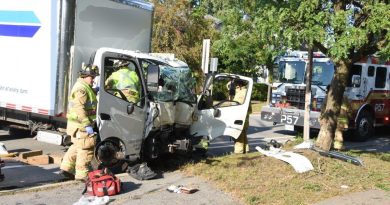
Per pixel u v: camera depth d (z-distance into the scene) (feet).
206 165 28.50
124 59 26.32
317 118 45.60
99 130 24.89
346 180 25.99
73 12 27.25
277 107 49.96
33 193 21.79
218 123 31.60
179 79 29.22
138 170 25.57
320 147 31.63
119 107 25.71
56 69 27.58
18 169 26.76
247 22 28.43
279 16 23.34
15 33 29.76
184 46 69.56
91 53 28.58
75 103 23.71
